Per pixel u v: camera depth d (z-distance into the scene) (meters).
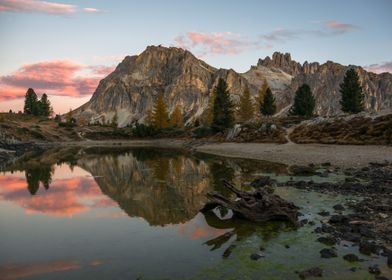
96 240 13.54
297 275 10.24
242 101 108.88
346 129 54.09
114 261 11.39
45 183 28.61
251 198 17.09
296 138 60.75
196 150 71.19
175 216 17.25
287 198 20.50
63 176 32.91
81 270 10.69
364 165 32.66
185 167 39.03
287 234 14.09
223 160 46.78
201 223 15.96
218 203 17.11
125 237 13.90
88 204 20.16
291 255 11.77
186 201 20.69
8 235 14.27
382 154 37.41
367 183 24.34
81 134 134.25
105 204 20.08
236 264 11.09
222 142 78.56
